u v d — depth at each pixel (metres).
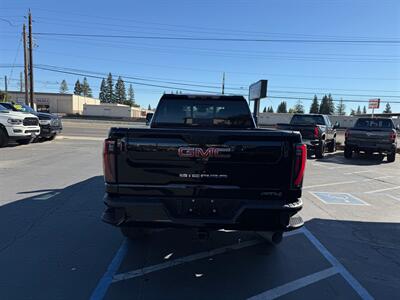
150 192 3.69
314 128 15.89
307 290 3.70
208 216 3.67
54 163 11.76
